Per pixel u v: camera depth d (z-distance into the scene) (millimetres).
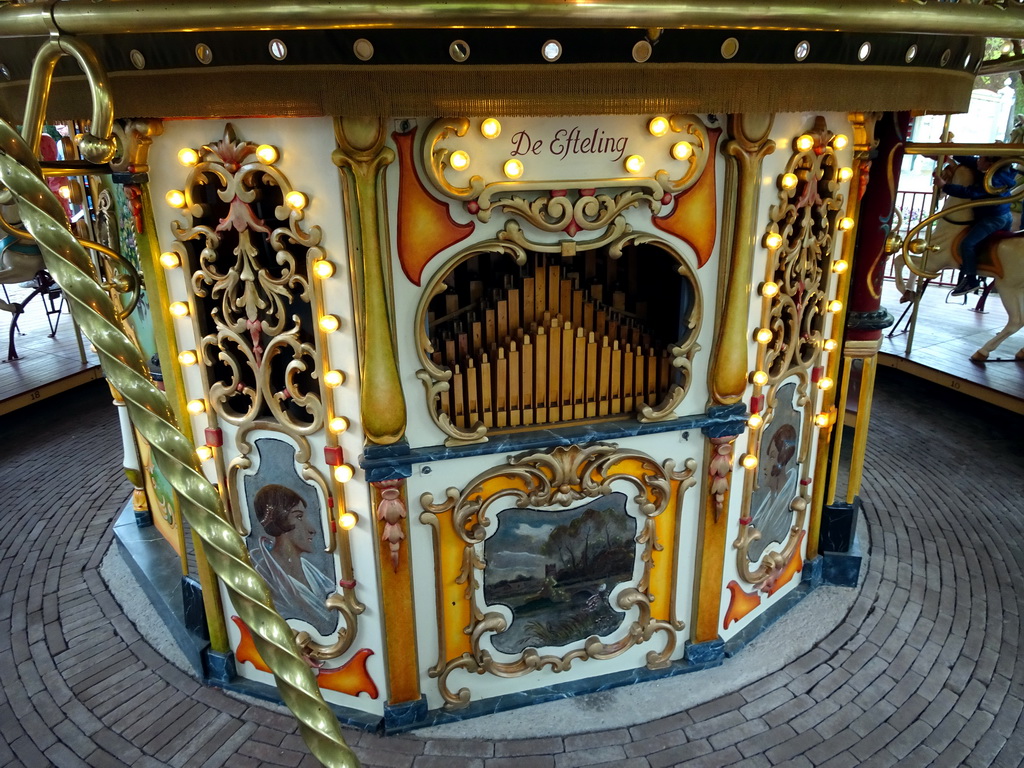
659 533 4297
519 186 3334
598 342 3941
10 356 9453
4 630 5066
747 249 3793
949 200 8531
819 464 5105
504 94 2979
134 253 4688
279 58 2867
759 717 4273
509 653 4289
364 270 3314
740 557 4633
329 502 3867
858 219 4629
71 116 3352
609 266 4133
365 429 3592
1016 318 8375
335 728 1524
